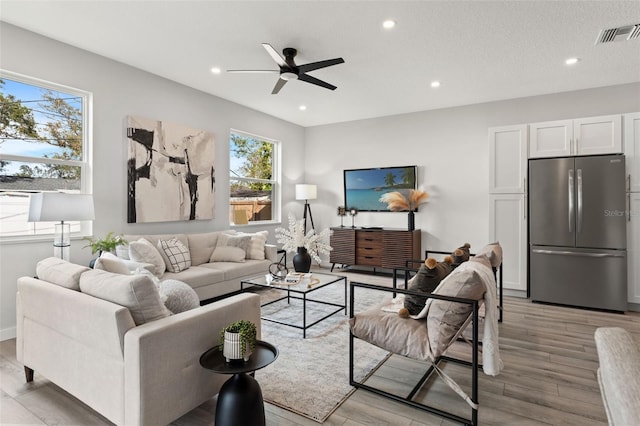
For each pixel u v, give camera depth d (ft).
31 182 10.50
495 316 6.44
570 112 15.07
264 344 6.18
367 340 6.97
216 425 5.41
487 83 14.23
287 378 7.62
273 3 8.66
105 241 10.66
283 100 16.81
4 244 9.76
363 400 6.81
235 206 17.87
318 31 10.03
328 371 7.97
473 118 17.19
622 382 2.09
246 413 5.31
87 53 11.43
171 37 10.48
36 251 10.36
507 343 9.65
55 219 9.01
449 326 6.21
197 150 15.07
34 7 8.87
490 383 7.48
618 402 2.04
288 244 12.63
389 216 19.51
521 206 14.30
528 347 9.37
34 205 8.96
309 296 14.51
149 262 11.22
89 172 11.66
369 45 10.87
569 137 13.53
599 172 12.61
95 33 10.25
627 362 2.18
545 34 10.12
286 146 20.81
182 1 8.60
